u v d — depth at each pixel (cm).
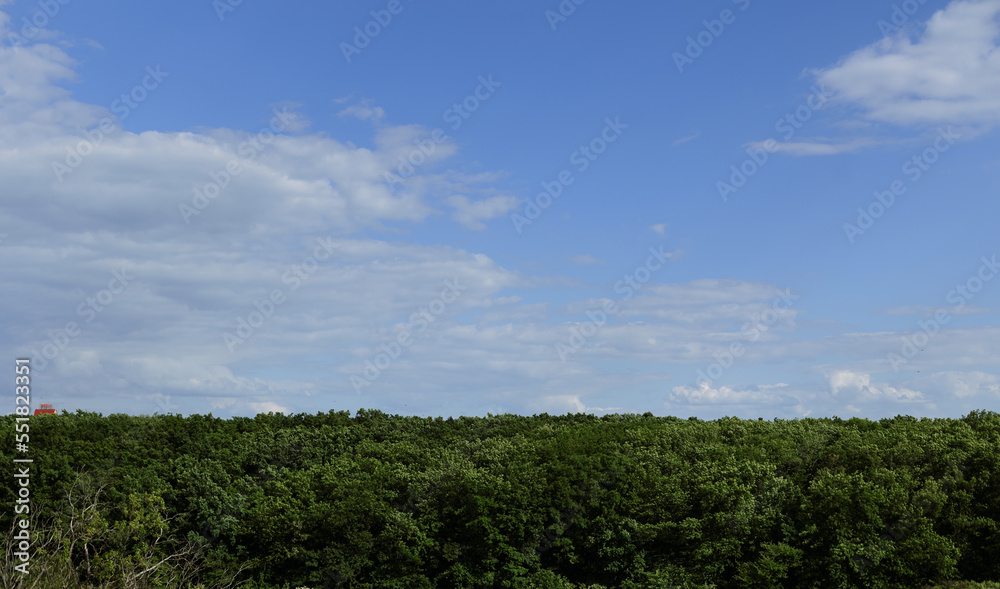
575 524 2530
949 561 2144
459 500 2534
